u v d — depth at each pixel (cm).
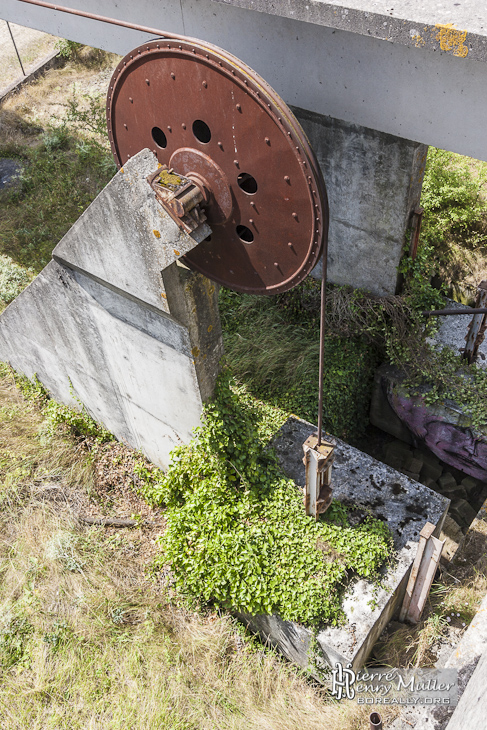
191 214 448
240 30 616
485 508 699
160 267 482
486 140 509
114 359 660
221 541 593
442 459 823
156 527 714
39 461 779
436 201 1037
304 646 566
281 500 623
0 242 1130
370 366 827
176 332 539
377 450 872
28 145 1380
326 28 541
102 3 766
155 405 665
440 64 489
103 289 575
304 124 726
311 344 818
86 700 562
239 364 786
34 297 692
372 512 632
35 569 658
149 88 475
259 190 442
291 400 748
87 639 603
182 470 643
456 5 437
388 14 444
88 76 1606
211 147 457
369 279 821
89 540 691
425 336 794
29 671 586
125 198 462
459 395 758
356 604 562
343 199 762
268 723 543
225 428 608
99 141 1331
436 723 526
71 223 1145
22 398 887
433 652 588
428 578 558
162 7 684
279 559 582
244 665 597
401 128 565
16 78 1593
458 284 986
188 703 561
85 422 816
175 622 627
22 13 919
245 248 494
